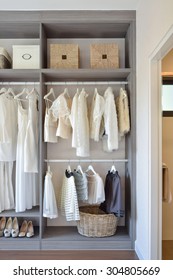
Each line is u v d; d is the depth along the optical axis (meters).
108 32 2.88
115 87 3.02
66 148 3.05
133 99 2.64
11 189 2.80
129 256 2.47
